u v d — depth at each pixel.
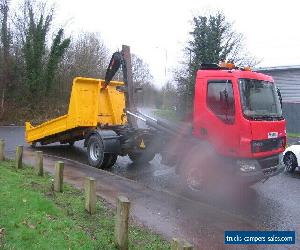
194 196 9.49
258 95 9.24
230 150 9.02
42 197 7.50
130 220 7.24
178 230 6.98
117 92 13.65
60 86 34.00
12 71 30.64
